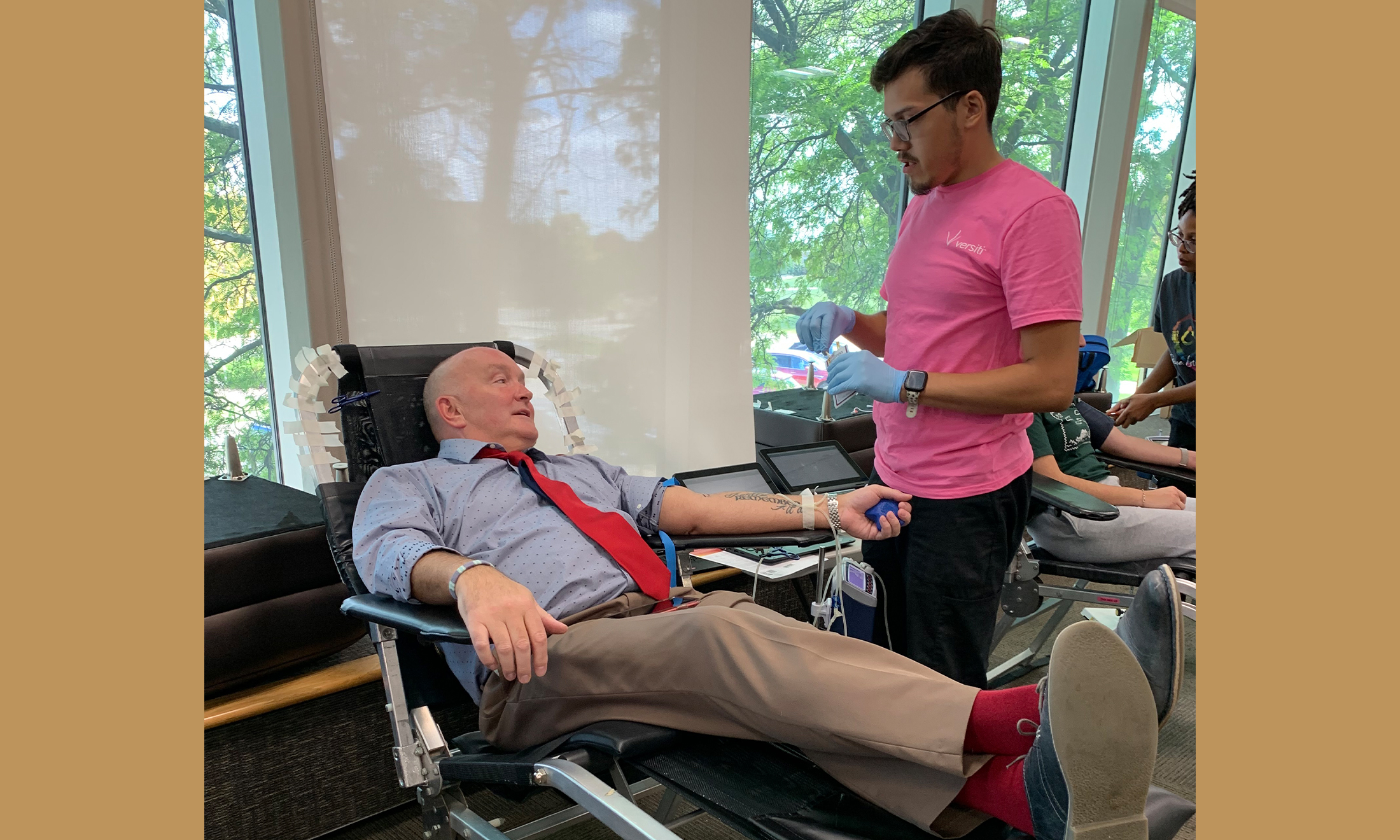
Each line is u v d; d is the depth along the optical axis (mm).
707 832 1824
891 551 1832
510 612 1204
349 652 1967
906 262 1724
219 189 2143
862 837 1111
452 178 2186
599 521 1629
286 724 1705
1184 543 2260
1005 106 4066
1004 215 1539
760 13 3127
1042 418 2438
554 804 1952
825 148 3416
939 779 1118
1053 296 1494
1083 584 3215
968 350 1641
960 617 1711
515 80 2242
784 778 1245
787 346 3496
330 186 2004
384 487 1576
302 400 1691
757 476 2299
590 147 2385
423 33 2100
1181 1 4344
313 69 1941
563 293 2404
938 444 1667
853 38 3418
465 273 2238
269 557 1721
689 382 2662
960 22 1511
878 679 1164
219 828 1633
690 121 2535
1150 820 1146
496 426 1764
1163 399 2988
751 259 3297
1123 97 4172
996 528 1684
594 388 2498
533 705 1401
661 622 1325
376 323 2127
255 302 2250
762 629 1243
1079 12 4223
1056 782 1000
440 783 1446
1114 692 929
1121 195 4293
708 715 1292
